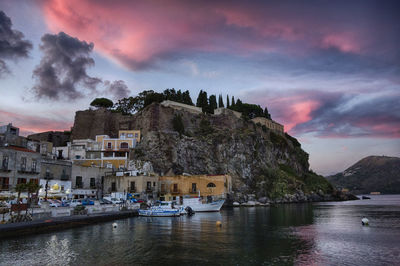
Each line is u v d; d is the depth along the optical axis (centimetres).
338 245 3203
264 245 3169
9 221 3731
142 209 6488
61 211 4675
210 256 2675
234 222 5291
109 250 2872
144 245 3114
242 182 12231
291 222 5341
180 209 6744
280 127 19738
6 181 5638
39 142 8481
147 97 13475
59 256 2628
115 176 7994
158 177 8562
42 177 6506
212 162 11988
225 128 14200
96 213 5500
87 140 10312
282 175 14825
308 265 2419
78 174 7494
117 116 12750
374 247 3108
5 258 2547
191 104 14450
